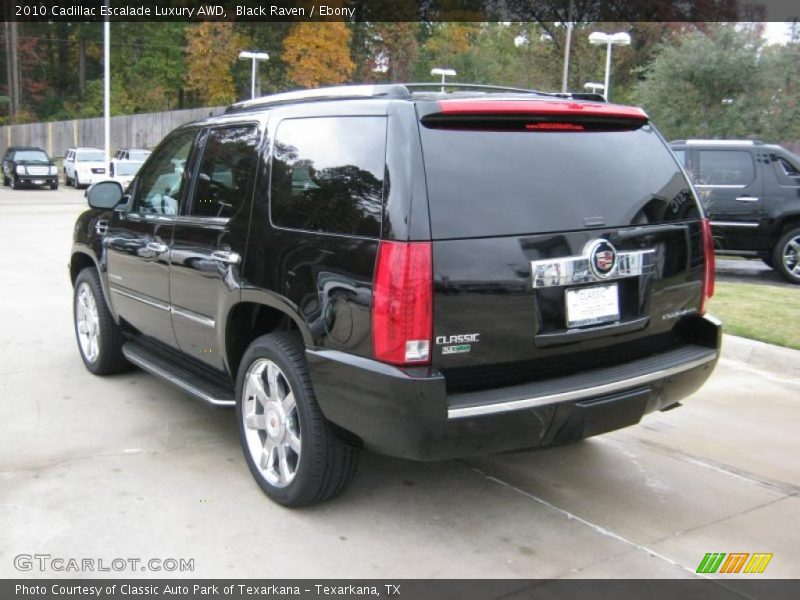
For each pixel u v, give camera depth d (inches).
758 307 327.9
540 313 129.0
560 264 129.6
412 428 120.7
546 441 130.9
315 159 140.3
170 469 165.8
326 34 1967.3
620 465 175.3
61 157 1916.8
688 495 160.2
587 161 139.6
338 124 137.7
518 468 171.8
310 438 138.4
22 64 2252.7
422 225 120.0
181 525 141.5
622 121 149.3
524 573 128.6
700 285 155.5
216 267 159.5
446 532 141.8
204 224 166.2
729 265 507.5
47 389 218.5
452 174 124.5
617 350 143.9
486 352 125.3
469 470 169.9
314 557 132.0
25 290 364.8
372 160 128.3
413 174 121.8
